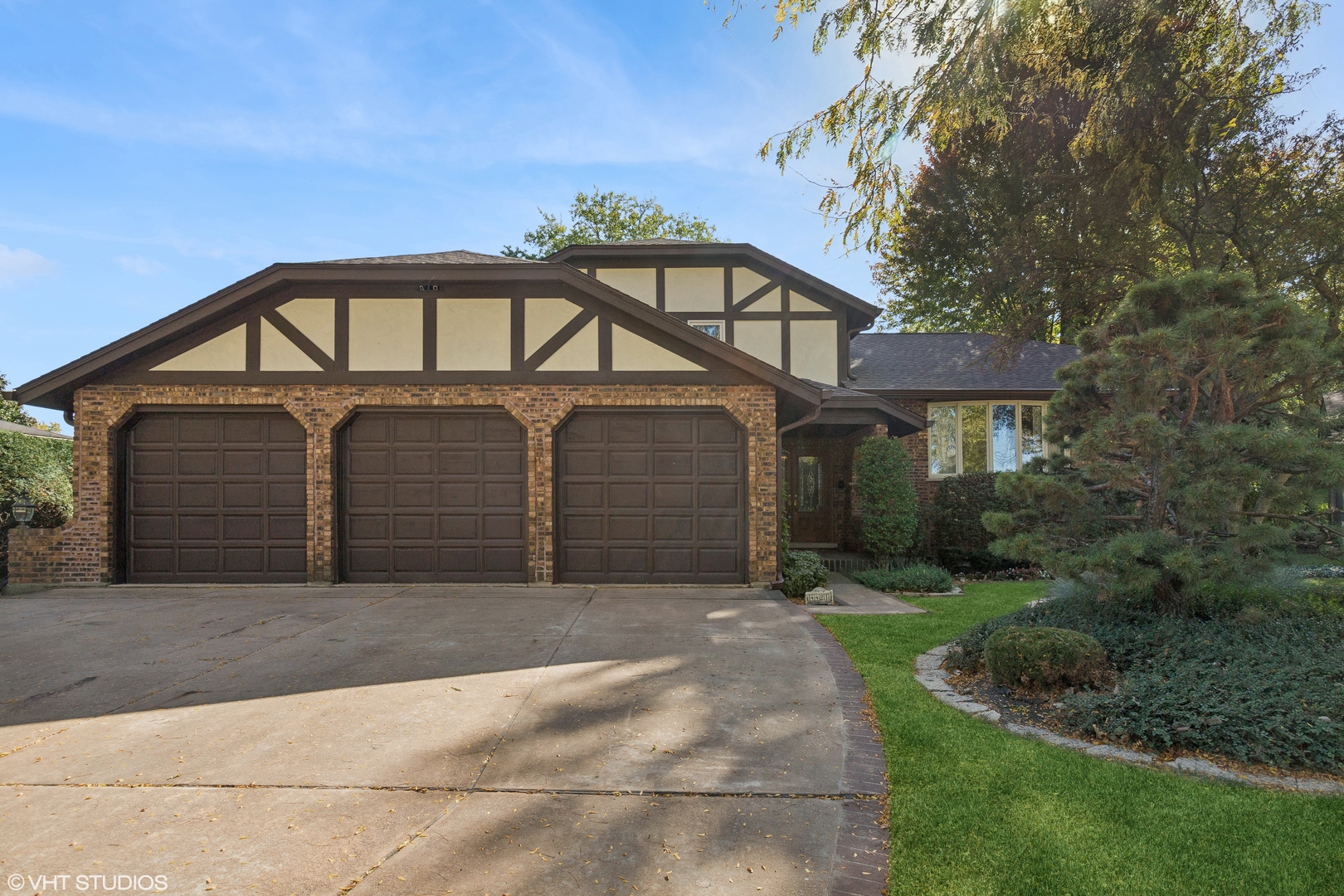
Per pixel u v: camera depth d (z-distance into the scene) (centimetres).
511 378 969
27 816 314
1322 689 420
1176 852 282
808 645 630
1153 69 1198
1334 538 573
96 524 954
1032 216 1666
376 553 973
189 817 313
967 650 555
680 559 973
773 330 1359
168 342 965
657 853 286
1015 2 725
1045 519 656
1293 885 259
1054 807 320
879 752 392
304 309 973
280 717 445
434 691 497
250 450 973
